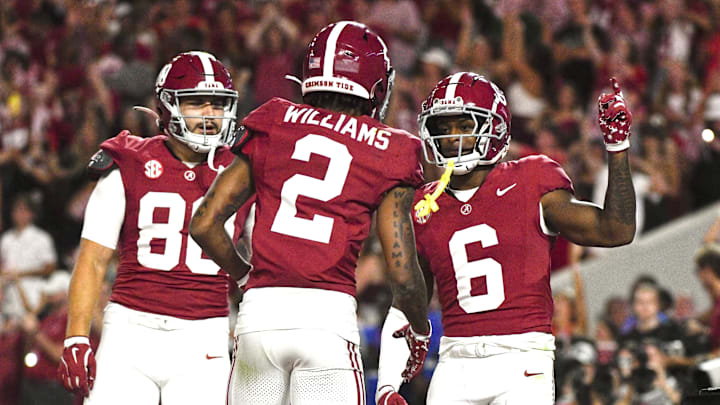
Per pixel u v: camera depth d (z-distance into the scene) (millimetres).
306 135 11492
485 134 12734
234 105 14125
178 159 14102
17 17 40750
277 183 11469
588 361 20547
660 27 39562
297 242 11305
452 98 12766
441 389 12891
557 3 39500
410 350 12938
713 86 34625
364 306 27062
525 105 35969
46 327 26297
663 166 33156
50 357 26000
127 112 35219
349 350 11375
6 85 37281
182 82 13820
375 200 11461
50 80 38031
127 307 13812
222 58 37594
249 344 11336
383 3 39750
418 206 13195
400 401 12766
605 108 12320
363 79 11695
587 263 29953
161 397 13852
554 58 37438
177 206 13859
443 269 13125
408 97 36375
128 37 37969
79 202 34562
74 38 39188
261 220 11484
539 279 12844
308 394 11281
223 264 12016
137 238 13883
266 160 11523
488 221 12930
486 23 39625
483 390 12641
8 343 26156
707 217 30453
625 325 24219
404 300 11594
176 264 13781
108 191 14008
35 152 36469
